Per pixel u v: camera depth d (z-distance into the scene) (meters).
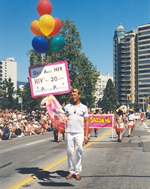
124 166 7.97
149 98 65.88
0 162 9.20
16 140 18.83
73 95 6.45
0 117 21.28
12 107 78.25
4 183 6.20
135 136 18.52
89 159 9.27
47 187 5.77
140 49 158.88
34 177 6.74
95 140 15.91
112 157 9.63
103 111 17.92
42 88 7.35
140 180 6.30
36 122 25.92
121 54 166.50
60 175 6.92
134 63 163.50
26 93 61.72
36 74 7.41
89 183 6.06
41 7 7.85
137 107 136.25
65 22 52.25
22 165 8.47
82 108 6.42
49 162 8.87
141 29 158.12
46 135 22.91
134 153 10.51
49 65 7.31
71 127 6.34
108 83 146.88
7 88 79.75
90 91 55.91
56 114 6.57
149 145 13.02
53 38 7.80
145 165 8.09
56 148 12.72
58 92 7.22
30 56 48.78
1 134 19.47
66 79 7.16
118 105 20.91
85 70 52.69
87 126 6.50
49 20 7.50
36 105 58.12
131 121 17.97
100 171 7.32
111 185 5.87
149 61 156.12
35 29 7.86
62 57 51.09
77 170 6.45
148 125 38.12
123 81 166.62
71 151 6.40
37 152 11.48
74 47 51.56
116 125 14.93
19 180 6.46
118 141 14.89
